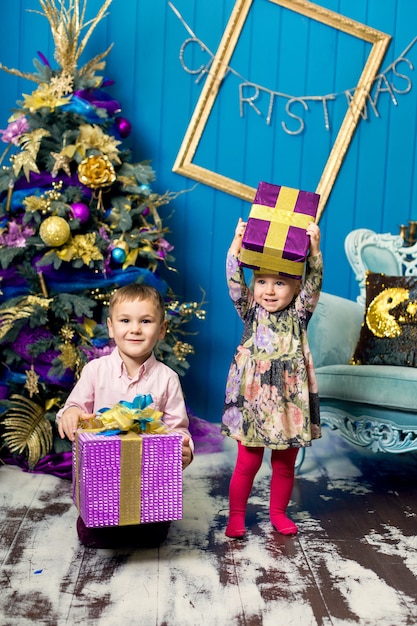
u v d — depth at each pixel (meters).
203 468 2.85
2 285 2.78
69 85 2.85
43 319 2.67
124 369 2.18
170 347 2.90
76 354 2.73
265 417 2.17
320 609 1.75
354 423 2.72
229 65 3.34
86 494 1.85
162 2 3.30
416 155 3.48
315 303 2.23
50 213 2.73
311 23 3.37
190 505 2.44
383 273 3.25
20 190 2.77
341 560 2.04
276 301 2.22
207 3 3.32
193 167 3.34
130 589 1.81
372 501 2.56
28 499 2.44
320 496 2.60
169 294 3.13
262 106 3.38
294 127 3.41
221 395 3.48
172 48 3.32
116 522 1.87
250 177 3.41
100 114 2.83
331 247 3.49
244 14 3.32
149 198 2.96
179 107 3.35
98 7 3.26
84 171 2.73
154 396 2.17
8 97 3.26
